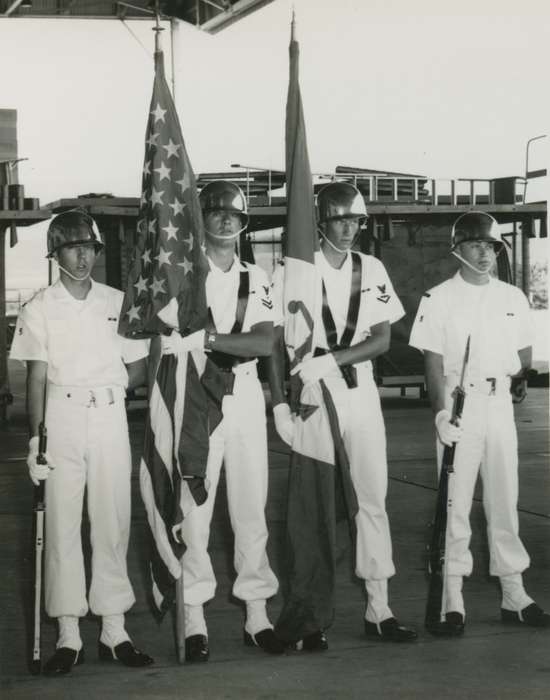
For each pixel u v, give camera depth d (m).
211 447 4.99
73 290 4.93
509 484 5.39
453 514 5.34
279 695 4.48
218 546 7.61
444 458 5.23
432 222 18.69
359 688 4.56
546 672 4.74
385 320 5.30
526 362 5.59
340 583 6.49
